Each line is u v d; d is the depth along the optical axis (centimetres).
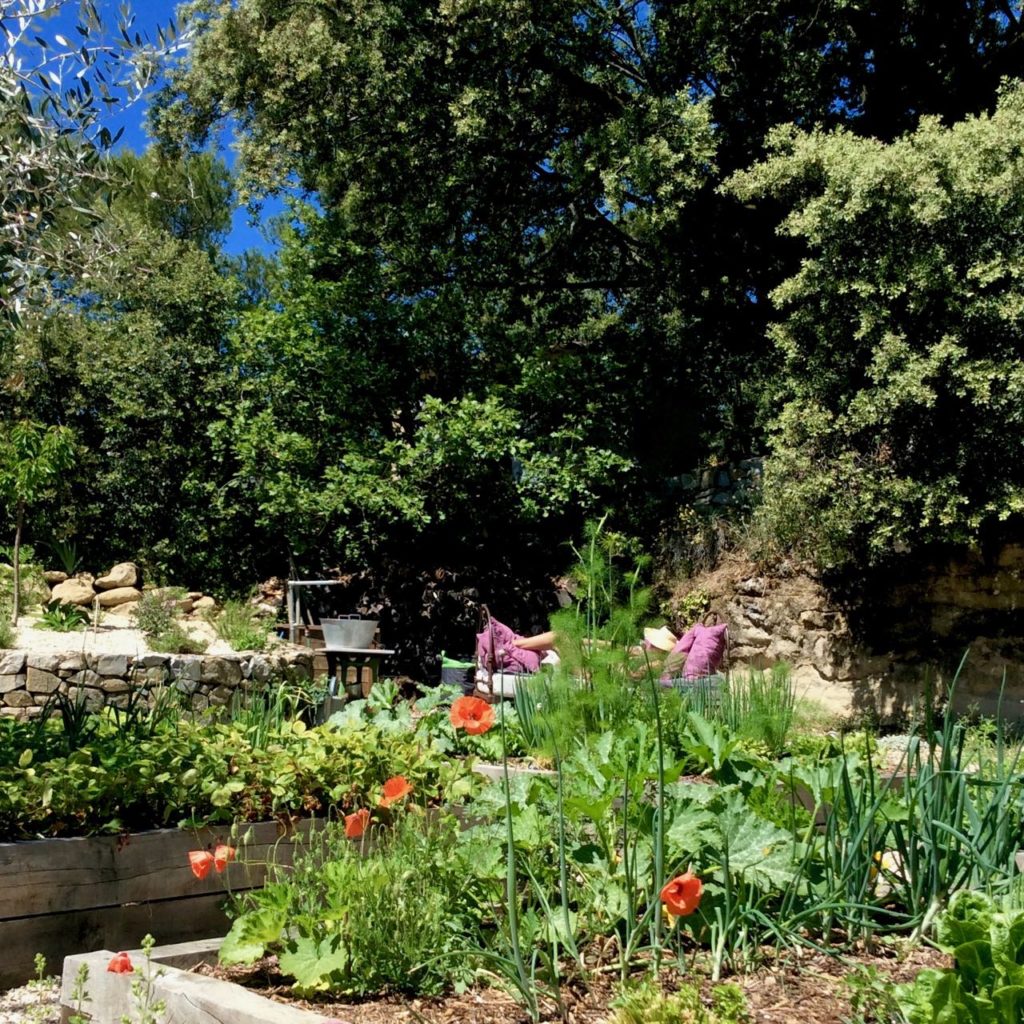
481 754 473
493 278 1611
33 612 1137
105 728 397
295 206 1586
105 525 1638
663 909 259
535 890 270
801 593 1171
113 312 1606
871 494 1015
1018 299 955
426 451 1415
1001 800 285
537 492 1442
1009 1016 178
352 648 1095
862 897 274
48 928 296
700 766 365
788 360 1137
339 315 1580
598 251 1686
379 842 316
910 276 1002
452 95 1398
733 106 1392
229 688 1041
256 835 338
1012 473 996
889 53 1356
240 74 1409
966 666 1072
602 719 315
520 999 236
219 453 1595
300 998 240
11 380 996
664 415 1627
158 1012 221
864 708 1105
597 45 1417
